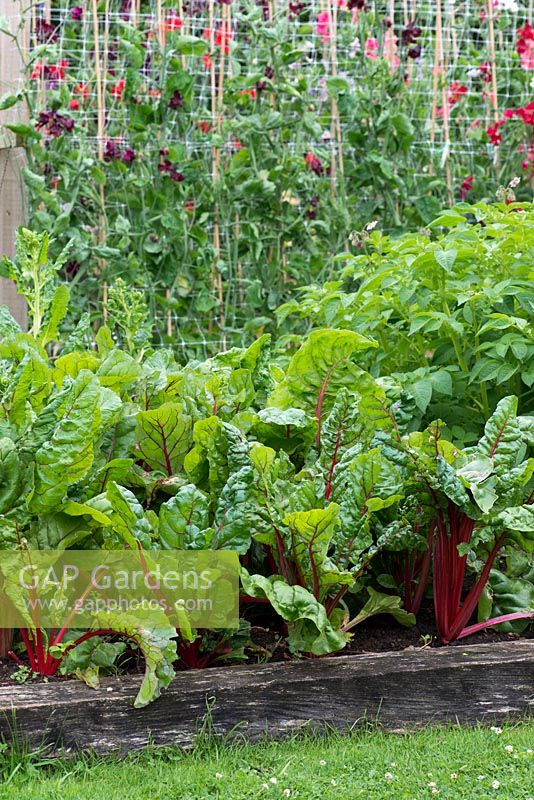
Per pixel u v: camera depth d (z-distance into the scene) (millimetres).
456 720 2830
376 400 3230
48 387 3020
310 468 3102
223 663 2961
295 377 3270
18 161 5734
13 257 5715
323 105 7383
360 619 3113
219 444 2926
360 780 2432
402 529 3082
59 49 6555
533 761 2559
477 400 4402
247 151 6668
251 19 6637
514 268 4195
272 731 2668
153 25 6598
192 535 2717
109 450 3125
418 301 4184
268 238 6812
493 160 7621
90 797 2268
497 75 8023
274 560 3176
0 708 2457
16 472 2664
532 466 3010
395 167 7090
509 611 3340
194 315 6789
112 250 6152
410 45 7836
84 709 2510
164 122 6449
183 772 2443
